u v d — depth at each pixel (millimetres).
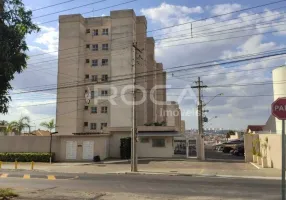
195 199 12531
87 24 64125
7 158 37688
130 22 60875
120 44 60781
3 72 10070
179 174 24156
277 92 40062
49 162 36281
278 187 16219
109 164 33188
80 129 60656
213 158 40938
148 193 14211
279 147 26641
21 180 19688
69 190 15102
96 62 62469
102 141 37719
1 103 10758
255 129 73562
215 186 16609
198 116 40375
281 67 39594
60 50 62312
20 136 39281
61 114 61062
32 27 10602
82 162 35844
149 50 70125
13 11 10289
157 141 40125
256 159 32438
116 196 13203
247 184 17469
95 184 17547
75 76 61125
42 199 12258
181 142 46781
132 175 23641
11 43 10070
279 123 37750
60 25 62906
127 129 40812
